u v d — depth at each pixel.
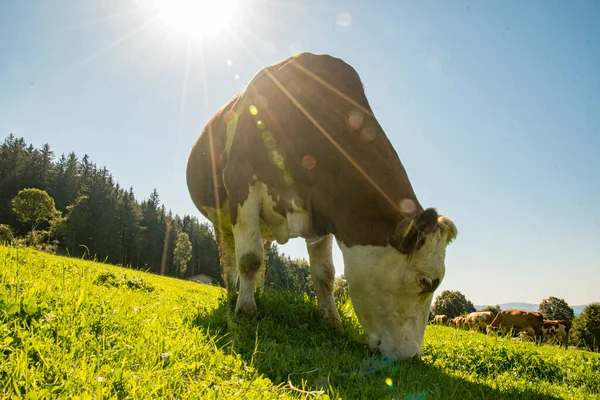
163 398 2.08
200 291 12.40
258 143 5.45
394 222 4.18
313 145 4.86
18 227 50.66
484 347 5.46
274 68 5.91
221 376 2.68
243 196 5.44
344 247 4.47
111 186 83.69
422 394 3.12
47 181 81.69
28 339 2.34
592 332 24.25
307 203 4.96
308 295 6.15
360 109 4.95
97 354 2.47
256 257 5.30
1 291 2.91
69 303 3.26
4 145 87.38
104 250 63.38
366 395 2.98
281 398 2.46
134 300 5.34
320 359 3.73
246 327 4.48
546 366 5.17
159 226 82.12
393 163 4.50
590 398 3.95
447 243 4.12
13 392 1.88
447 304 50.38
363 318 4.37
